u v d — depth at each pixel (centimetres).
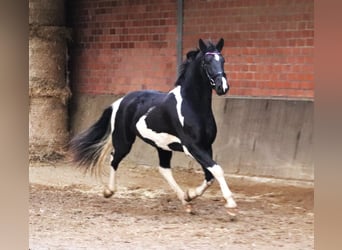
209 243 728
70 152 952
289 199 984
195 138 811
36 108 1359
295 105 1117
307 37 1102
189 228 804
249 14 1169
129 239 749
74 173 1234
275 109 1138
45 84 1363
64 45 1408
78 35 1436
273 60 1144
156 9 1301
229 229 796
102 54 1396
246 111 1173
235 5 1186
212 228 802
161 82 1298
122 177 1184
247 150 1152
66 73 1415
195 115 811
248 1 1169
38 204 957
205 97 812
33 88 1349
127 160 1311
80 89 1435
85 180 1166
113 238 755
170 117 834
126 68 1355
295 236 757
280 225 816
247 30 1173
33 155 1346
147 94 898
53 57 1378
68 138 1411
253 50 1167
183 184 1116
